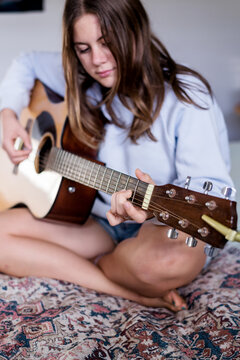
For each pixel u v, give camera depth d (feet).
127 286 4.73
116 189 3.96
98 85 5.17
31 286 4.57
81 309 4.07
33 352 3.43
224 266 5.06
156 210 3.56
